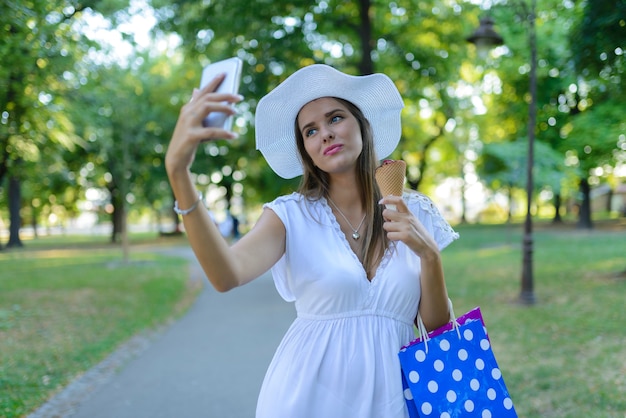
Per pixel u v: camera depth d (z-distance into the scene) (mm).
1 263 20828
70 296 11164
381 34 13930
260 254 1829
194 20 12250
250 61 12555
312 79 1919
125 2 9172
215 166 32938
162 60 24922
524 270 8812
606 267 12117
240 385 5359
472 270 13523
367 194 1943
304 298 1896
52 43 8422
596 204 52531
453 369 1830
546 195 28797
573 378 4887
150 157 30594
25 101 8773
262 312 9688
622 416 3996
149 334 7926
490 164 20688
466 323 1890
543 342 6227
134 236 48188
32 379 5426
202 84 1524
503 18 13227
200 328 8352
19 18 7156
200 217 1547
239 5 11844
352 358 1813
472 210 57562
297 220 1906
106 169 29625
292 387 1824
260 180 35250
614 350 5746
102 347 6816
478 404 1819
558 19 11711
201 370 5941
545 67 16031
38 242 40438
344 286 1838
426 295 1860
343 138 1903
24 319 8578
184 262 20297
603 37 8766
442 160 39344
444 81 14617
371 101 1999
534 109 8953
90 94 12133
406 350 1823
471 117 25516
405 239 1739
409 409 1827
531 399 4449
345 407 1793
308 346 1846
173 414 4582
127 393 5152
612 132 10945
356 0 12539
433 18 13594
